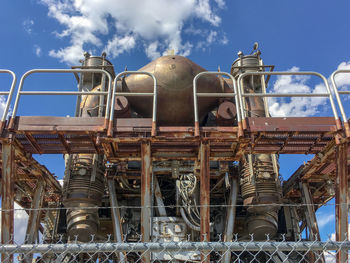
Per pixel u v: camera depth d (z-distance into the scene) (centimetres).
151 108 1243
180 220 1222
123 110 1155
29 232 1145
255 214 1303
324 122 815
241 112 802
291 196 1518
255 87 1455
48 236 1634
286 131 800
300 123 810
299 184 1336
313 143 912
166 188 1538
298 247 427
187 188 1258
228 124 1159
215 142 855
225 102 1177
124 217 1513
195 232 1236
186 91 1223
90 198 1217
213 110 1414
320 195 1567
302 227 1634
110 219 1577
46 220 1670
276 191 1228
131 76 1283
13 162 795
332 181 1305
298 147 941
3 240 740
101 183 1284
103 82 1294
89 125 799
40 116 805
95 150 953
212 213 1558
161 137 773
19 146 890
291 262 1415
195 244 424
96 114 1311
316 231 1238
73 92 821
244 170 1267
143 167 769
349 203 778
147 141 784
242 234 1552
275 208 1220
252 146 855
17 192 1454
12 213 769
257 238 1312
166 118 1260
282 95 822
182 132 783
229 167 1371
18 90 810
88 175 1237
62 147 923
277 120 812
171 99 1227
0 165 996
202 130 788
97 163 1263
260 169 1238
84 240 1229
